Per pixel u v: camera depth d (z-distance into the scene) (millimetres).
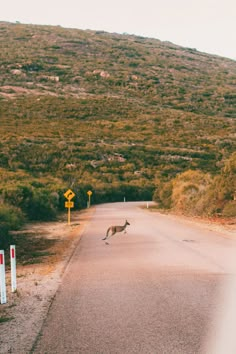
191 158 97562
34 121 113500
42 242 24172
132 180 91562
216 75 197375
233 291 10641
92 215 45344
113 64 189250
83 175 85562
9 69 166500
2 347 7418
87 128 112625
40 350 7191
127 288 11305
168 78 177625
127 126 117875
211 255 16250
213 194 36312
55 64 181000
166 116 127750
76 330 8102
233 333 7660
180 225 29609
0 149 82125
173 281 11906
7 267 16500
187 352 6828
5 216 31156
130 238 22656
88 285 11844
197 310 9094
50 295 10922
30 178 59438
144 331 7895
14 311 9648
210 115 137000
